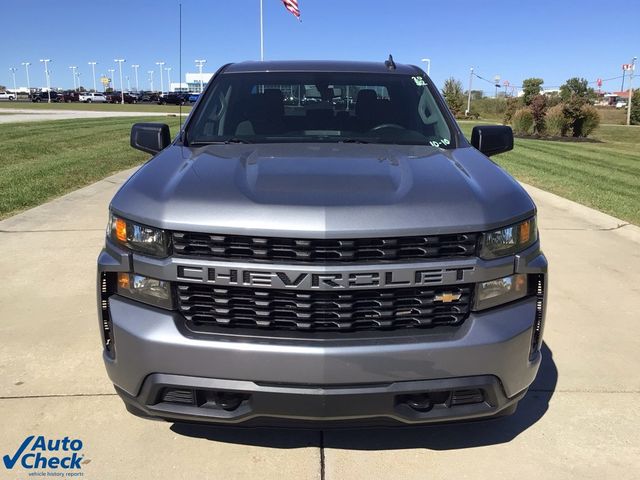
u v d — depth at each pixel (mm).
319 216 2312
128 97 80250
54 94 84875
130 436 2959
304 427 2453
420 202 2418
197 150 3207
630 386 3543
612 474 2758
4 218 7199
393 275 2332
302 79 3873
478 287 2441
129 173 11062
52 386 3398
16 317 4328
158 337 2379
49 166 11273
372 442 2943
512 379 2510
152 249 2420
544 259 2666
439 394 2443
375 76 3975
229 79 3951
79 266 5477
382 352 2314
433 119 3713
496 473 2744
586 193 9859
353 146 3314
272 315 2377
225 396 2424
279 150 3174
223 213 2346
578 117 24719
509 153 16688
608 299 4934
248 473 2703
